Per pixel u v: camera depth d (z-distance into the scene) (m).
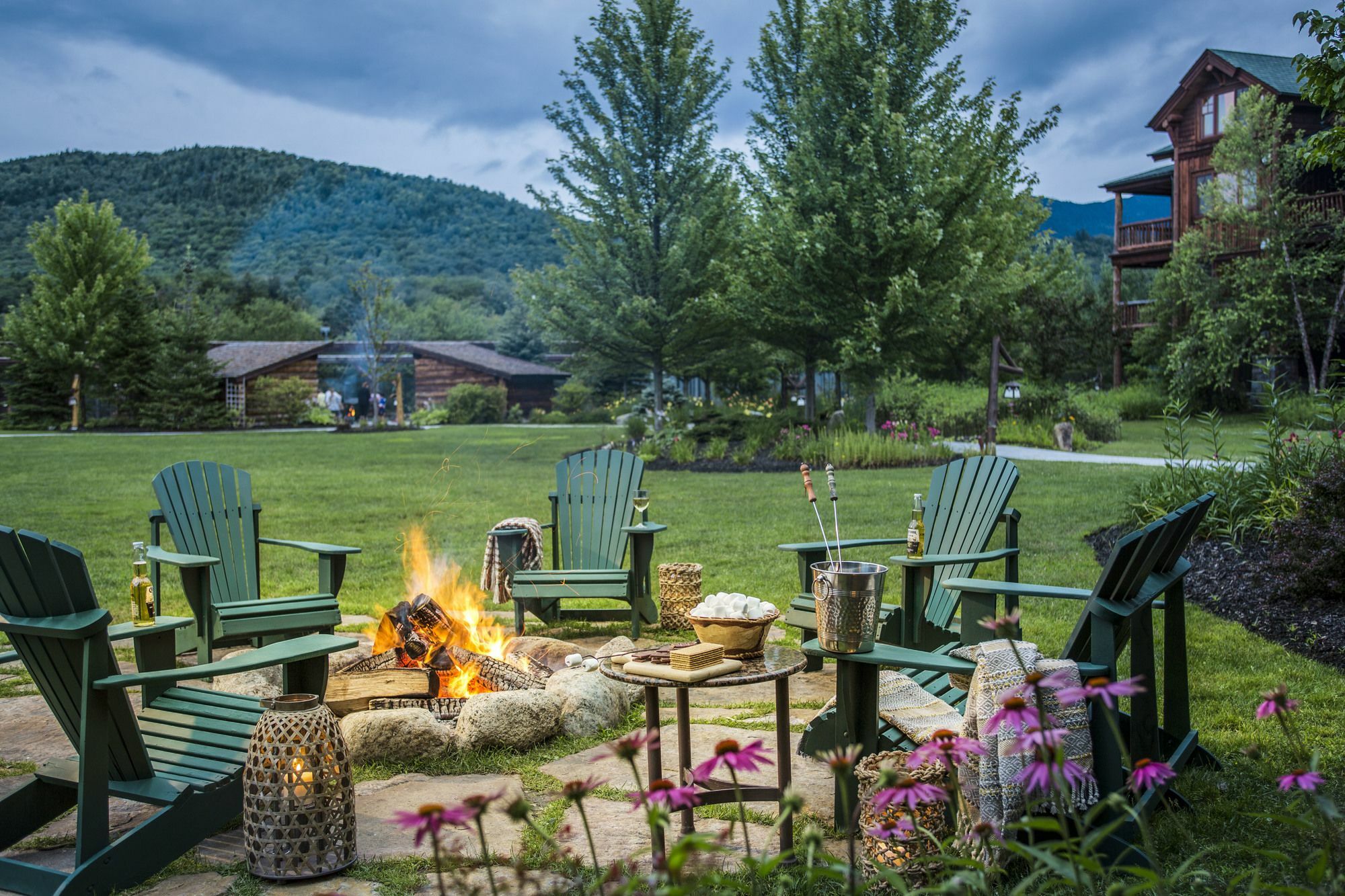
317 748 2.98
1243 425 22.56
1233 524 7.81
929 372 25.41
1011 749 1.68
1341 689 4.77
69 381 35.59
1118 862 2.82
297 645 3.32
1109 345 29.30
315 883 2.95
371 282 38.44
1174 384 25.81
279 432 33.84
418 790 3.75
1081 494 12.09
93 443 26.72
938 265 18.16
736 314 19.81
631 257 22.48
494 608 7.41
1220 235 25.81
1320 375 25.16
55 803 3.23
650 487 15.04
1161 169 32.56
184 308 37.53
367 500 13.99
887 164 17.94
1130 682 1.63
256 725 3.25
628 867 2.46
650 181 22.39
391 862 3.08
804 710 4.79
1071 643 3.11
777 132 20.31
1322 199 24.77
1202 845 3.01
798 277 18.67
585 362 24.83
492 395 42.72
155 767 3.21
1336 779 3.45
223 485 6.03
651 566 8.85
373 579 8.45
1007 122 18.22
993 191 19.28
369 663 4.98
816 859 2.87
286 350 41.28
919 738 3.36
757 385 32.62
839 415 20.19
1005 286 20.88
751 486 14.73
